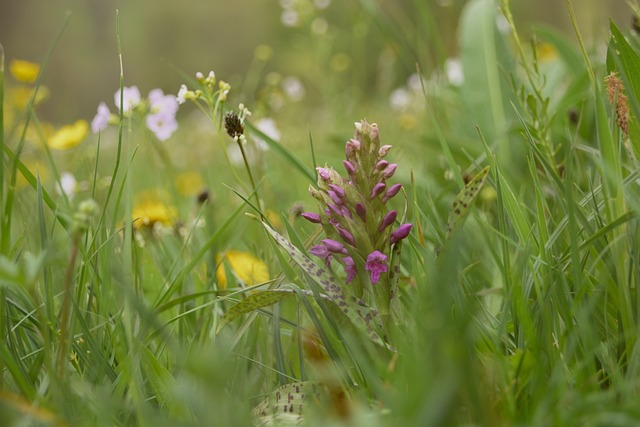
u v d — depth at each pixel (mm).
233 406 733
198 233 1027
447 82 1259
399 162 1154
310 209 1138
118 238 964
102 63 9898
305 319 863
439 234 865
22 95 1581
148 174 1655
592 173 971
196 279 917
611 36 857
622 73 835
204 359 708
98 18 9969
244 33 10258
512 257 879
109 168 1837
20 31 9570
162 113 1029
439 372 696
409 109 2031
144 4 10195
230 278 918
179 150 2000
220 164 1667
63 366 763
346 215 808
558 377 750
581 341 780
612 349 781
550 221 862
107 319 835
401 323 798
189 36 10242
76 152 1395
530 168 837
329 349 805
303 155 1434
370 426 717
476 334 781
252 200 1072
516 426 728
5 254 813
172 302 815
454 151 1088
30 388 759
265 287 906
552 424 731
